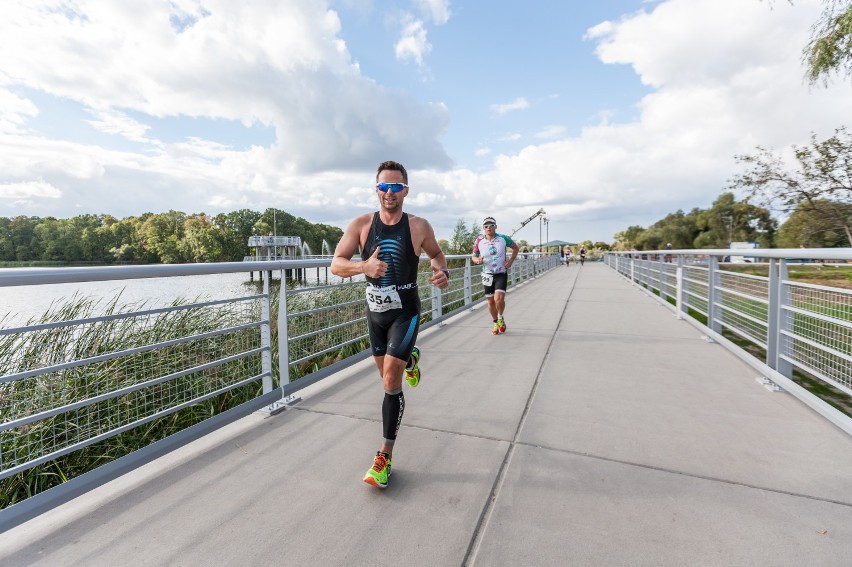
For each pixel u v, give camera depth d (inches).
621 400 128.9
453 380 151.6
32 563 63.6
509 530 70.0
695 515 73.0
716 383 143.9
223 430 110.7
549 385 144.3
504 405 126.5
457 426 111.9
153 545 67.6
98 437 85.6
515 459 93.9
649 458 93.0
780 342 142.2
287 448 100.9
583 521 72.0
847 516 72.0
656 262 400.2
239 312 149.7
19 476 113.4
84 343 133.6
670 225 3390.7
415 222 89.7
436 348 200.8
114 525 72.6
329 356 209.0
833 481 82.7
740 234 2472.9
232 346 151.0
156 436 138.7
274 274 175.2
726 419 113.3
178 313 163.3
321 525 72.2
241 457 96.5
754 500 77.0
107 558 64.7
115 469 86.0
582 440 102.3
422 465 92.0
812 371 122.9
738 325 190.1
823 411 113.3
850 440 100.1
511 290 479.5
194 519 74.2
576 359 177.2
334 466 92.3
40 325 77.0
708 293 223.5
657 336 222.4
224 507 77.6
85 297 194.2
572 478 85.7
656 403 126.0
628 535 68.2
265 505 78.1
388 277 87.4
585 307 335.6
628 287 515.2
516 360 177.3
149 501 79.6
